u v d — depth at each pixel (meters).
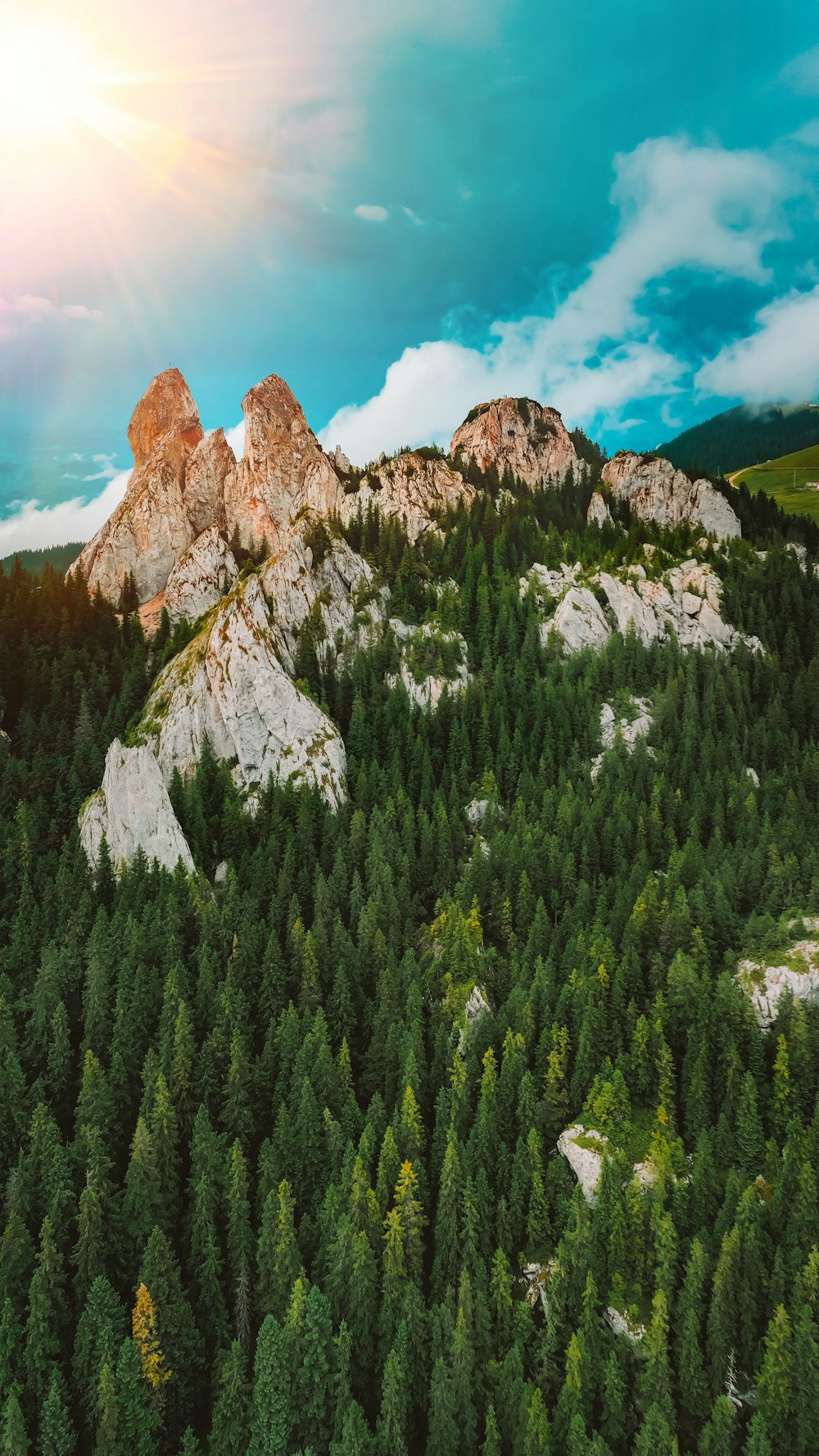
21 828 111.06
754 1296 61.72
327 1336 59.59
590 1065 78.12
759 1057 77.56
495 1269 63.88
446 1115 74.56
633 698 146.88
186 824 118.31
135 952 89.06
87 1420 56.47
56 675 143.88
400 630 159.00
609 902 101.06
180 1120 75.75
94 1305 59.06
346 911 102.44
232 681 130.88
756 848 100.88
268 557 184.88
